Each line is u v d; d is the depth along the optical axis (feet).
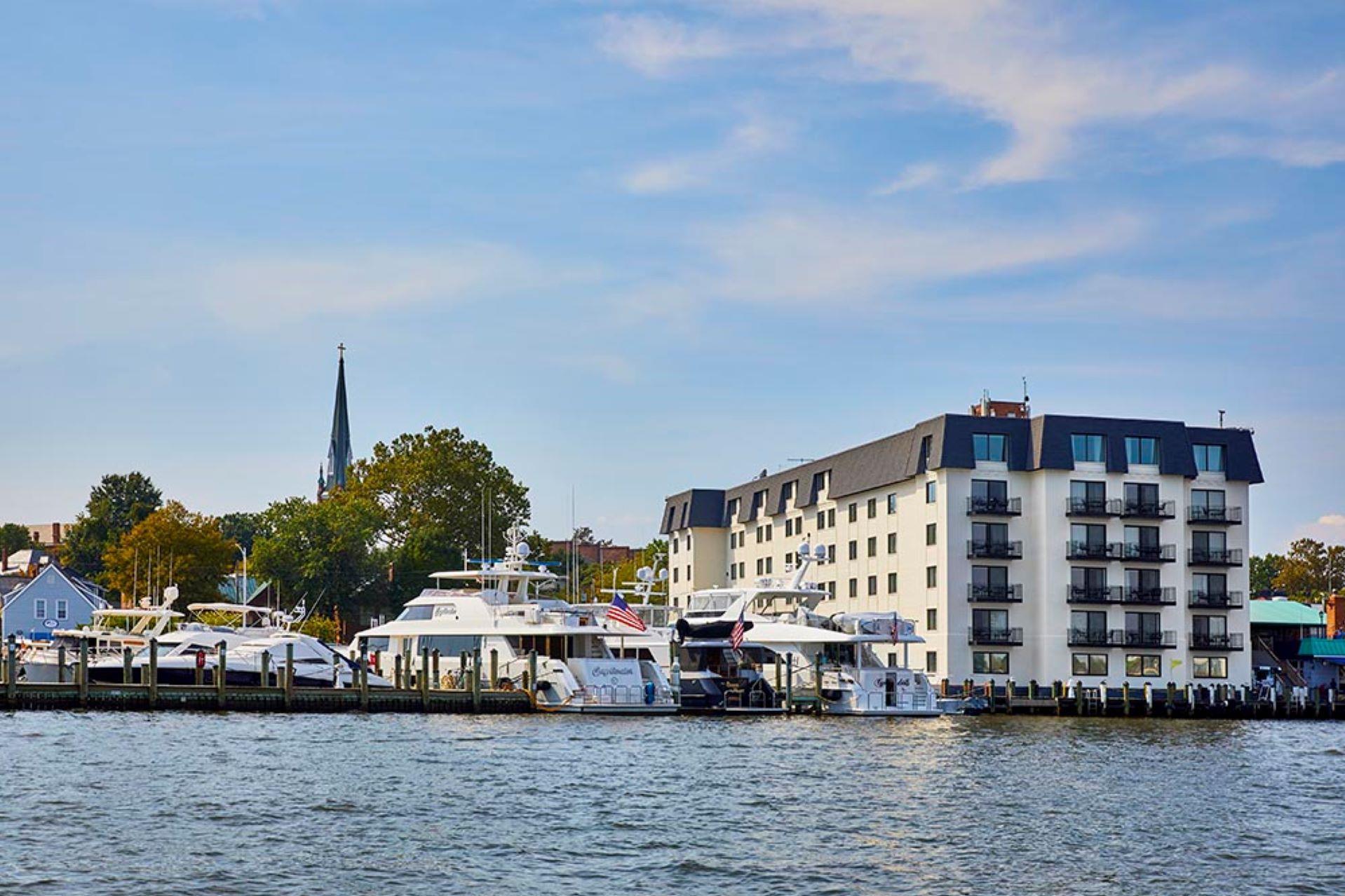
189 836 115.96
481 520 485.15
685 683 244.22
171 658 229.25
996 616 334.85
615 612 232.12
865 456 373.81
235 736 182.39
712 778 156.35
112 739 175.42
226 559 439.22
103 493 639.76
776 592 261.85
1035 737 229.04
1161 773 174.91
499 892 100.94
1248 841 125.29
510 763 164.66
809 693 248.11
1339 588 606.96
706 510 469.16
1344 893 105.81
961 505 335.26
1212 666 343.87
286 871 104.88
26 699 206.08
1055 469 334.44
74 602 450.71
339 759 163.43
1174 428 343.87
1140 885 106.73
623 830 123.54
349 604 461.37
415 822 124.67
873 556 370.32
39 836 113.91
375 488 489.67
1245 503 350.23
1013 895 102.83
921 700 252.83
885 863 111.96
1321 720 306.55
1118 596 336.70
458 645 240.12
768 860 112.16
